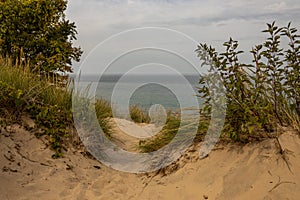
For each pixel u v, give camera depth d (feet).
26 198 12.55
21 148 15.67
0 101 17.57
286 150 11.90
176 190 12.89
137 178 15.28
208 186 12.21
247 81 13.05
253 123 13.10
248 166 12.06
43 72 27.20
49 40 29.01
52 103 19.31
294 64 12.88
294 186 10.54
